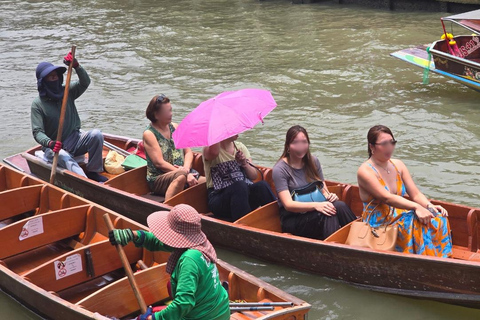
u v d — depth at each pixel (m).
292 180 6.05
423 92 11.22
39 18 21.36
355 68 12.92
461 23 10.87
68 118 7.76
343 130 9.66
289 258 5.91
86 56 15.47
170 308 3.62
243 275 4.98
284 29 17.20
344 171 8.21
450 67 10.71
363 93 11.38
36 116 7.48
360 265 5.48
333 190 6.47
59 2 24.67
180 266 3.69
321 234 5.97
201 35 17.19
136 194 7.46
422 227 5.49
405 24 16.56
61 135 7.37
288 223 6.10
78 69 7.56
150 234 4.18
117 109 11.30
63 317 4.87
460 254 5.77
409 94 11.16
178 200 6.72
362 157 8.62
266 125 10.08
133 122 10.60
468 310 5.26
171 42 16.55
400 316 5.27
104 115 11.01
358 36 15.60
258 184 6.52
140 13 21.17
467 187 7.62
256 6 21.03
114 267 5.59
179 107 11.24
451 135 9.23
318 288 5.72
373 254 5.33
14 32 19.06
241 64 13.91
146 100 11.74
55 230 6.09
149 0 23.70
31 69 14.47
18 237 5.91
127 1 23.86
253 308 4.59
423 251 5.47
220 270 5.14
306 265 5.84
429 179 7.90
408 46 14.26
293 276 5.93
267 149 9.09
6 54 16.16
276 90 11.90
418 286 5.28
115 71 13.92
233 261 6.26
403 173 5.76
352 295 5.57
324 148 9.01
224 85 12.43
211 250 3.83
